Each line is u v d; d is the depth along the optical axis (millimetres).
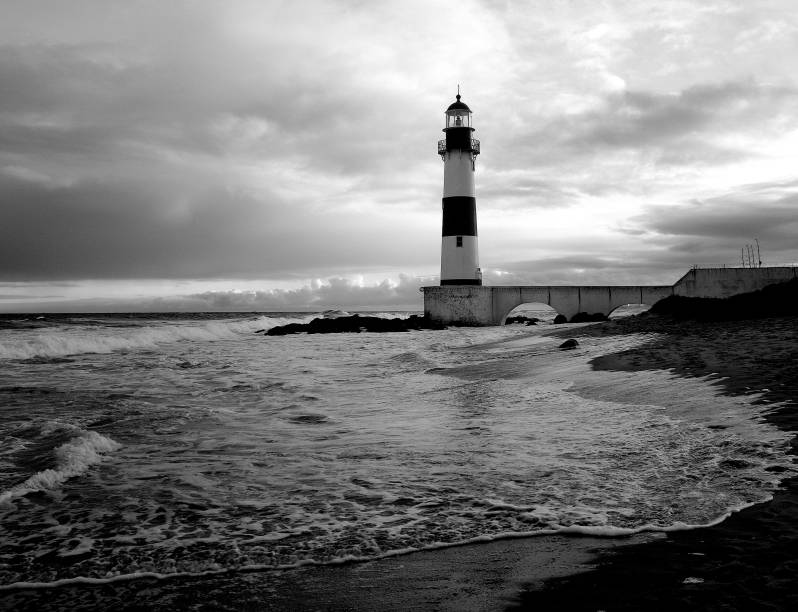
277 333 53500
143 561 5289
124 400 14312
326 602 4492
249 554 5379
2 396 15000
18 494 7043
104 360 26203
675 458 7598
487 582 4676
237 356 28500
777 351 15875
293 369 22203
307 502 6746
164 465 8383
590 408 11633
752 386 11430
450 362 23438
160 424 11305
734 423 8977
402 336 43688
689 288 39781
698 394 11406
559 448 8625
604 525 5609
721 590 4238
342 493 7023
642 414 10531
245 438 10102
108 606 4520
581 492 6609
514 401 13258
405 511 6344
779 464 6945
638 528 5488
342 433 10438
